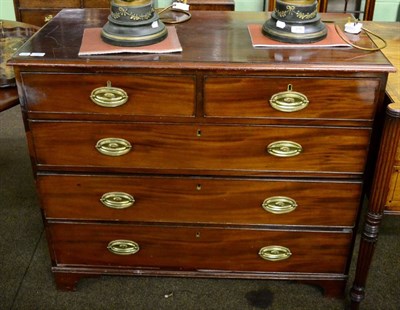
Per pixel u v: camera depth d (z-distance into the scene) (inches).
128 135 52.4
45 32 55.7
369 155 54.7
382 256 68.6
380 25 71.0
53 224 58.7
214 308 61.0
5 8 120.1
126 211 57.5
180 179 55.1
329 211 56.6
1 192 81.3
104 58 48.8
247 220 57.7
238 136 52.1
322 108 50.1
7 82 64.7
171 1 111.4
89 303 61.6
